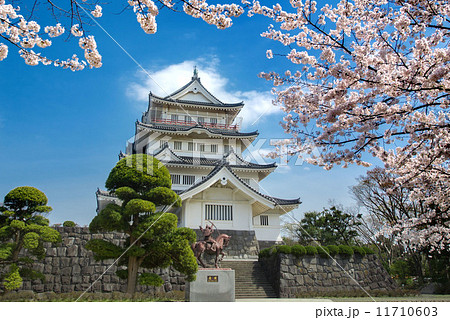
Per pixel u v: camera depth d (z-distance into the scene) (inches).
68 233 669.3
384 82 242.8
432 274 839.7
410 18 253.3
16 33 211.2
